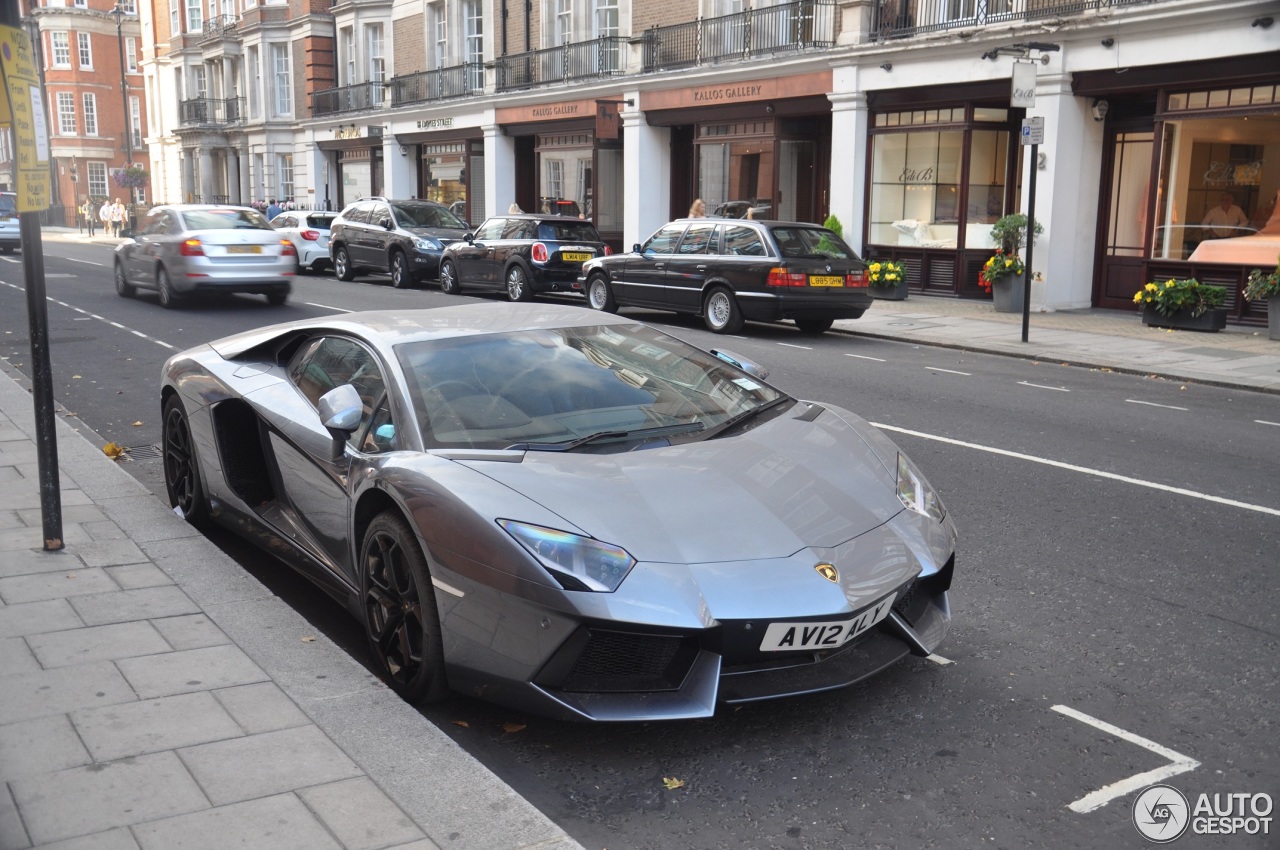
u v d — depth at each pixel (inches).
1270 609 187.8
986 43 697.6
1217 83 607.8
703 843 118.0
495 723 146.6
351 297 786.8
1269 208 605.0
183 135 2005.4
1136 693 154.3
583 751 138.6
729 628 129.5
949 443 321.4
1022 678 159.2
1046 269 690.8
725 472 150.6
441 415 160.9
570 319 199.6
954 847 116.8
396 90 1424.7
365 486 156.6
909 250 792.9
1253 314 619.2
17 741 128.0
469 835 110.9
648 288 639.1
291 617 168.2
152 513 222.2
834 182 823.1
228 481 203.2
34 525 213.6
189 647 156.0
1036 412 374.0
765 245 571.8
